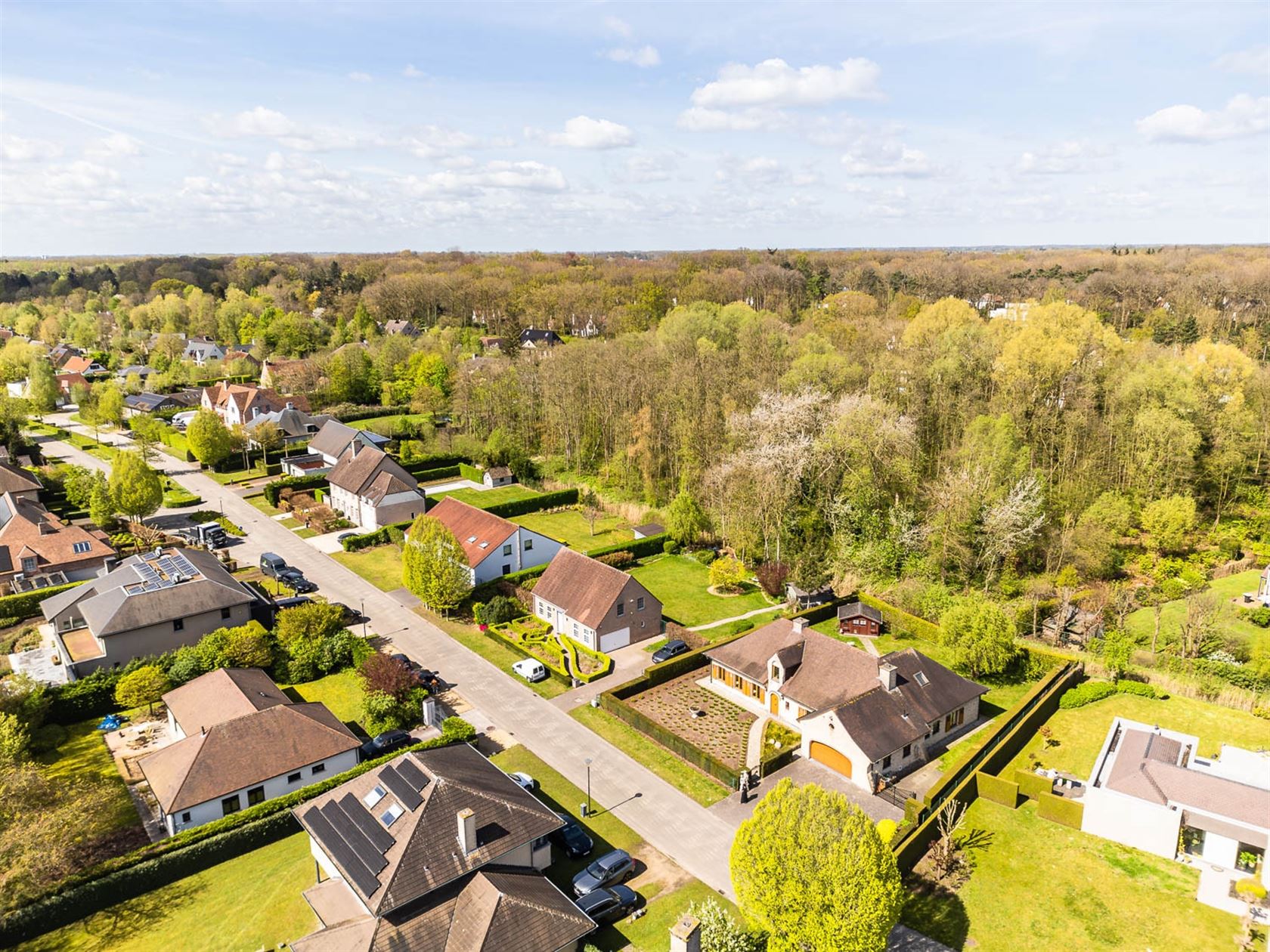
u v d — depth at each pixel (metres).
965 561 71.12
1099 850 40.28
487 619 64.81
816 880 30.17
